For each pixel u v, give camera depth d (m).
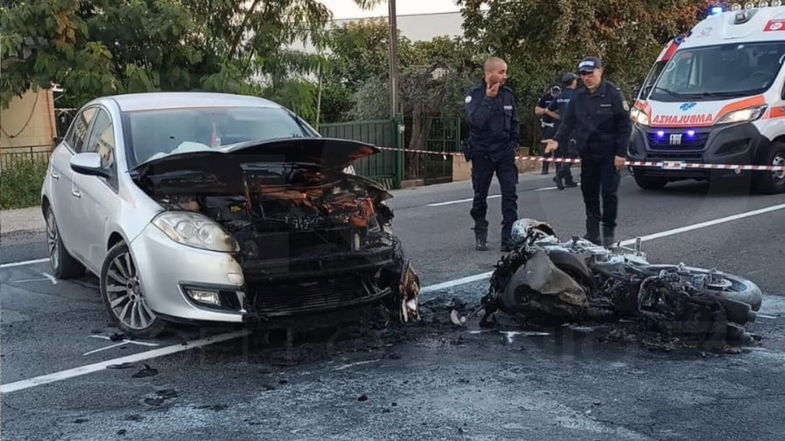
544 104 13.79
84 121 6.84
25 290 6.84
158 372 4.77
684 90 11.72
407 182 15.09
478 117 7.79
